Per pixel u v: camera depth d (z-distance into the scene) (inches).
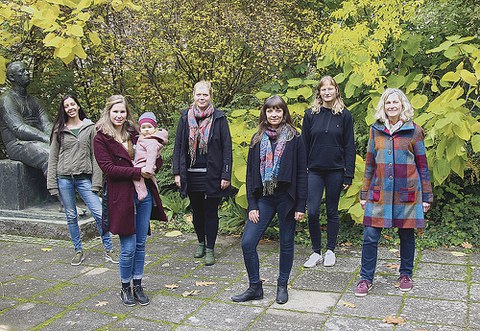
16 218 237.3
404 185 152.7
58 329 136.7
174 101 297.6
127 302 150.7
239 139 223.0
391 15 223.5
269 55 267.9
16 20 198.7
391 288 161.2
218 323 138.0
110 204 144.6
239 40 271.4
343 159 181.8
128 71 287.1
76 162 190.7
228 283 169.0
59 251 210.2
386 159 153.3
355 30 225.0
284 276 151.2
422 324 134.3
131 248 147.9
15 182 240.4
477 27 239.9
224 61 274.8
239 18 267.1
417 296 153.9
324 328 133.3
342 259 191.3
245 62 283.3
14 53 275.7
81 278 177.6
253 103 279.4
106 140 144.3
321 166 180.1
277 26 269.7
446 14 246.8
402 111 153.7
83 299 157.6
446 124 187.3
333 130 178.5
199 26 267.1
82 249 197.9
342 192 219.0
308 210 182.1
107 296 159.6
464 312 141.5
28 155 238.8
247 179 149.3
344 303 148.3
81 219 231.3
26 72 247.4
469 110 209.5
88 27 264.8
